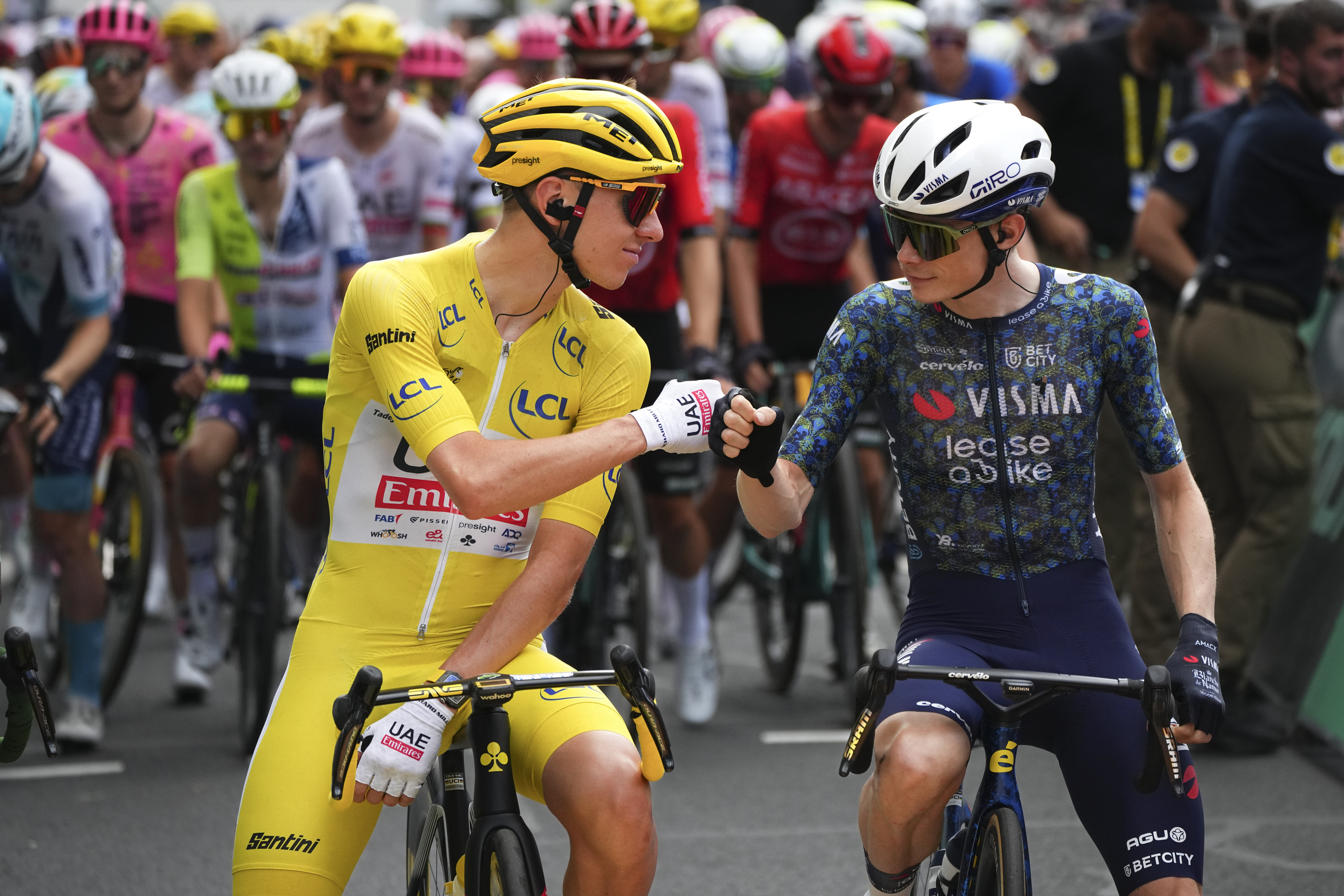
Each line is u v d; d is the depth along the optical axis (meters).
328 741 8.38
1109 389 9.16
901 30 23.73
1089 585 9.13
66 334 17.53
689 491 18.12
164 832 14.90
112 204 21.83
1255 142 17.28
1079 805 8.97
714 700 18.86
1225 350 17.48
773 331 19.83
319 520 20.08
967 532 9.09
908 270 8.73
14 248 16.86
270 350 18.61
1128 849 8.62
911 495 9.27
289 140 17.98
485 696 7.70
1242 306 17.47
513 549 8.83
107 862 14.06
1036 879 13.59
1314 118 17.20
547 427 8.66
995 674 8.09
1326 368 21.11
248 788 8.41
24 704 8.28
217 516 18.92
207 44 33.75
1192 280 18.14
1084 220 21.38
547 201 8.10
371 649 8.65
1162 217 18.88
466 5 57.94
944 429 9.00
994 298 8.92
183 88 34.09
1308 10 16.83
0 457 20.59
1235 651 17.67
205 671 19.61
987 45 43.81
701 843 14.59
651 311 17.89
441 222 23.67
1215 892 13.28
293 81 17.53
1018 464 8.95
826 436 9.17
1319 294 17.86
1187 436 18.42
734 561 25.22
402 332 8.12
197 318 18.05
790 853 14.32
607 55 17.28
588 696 8.71
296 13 68.88
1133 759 8.65
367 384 8.49
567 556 8.53
